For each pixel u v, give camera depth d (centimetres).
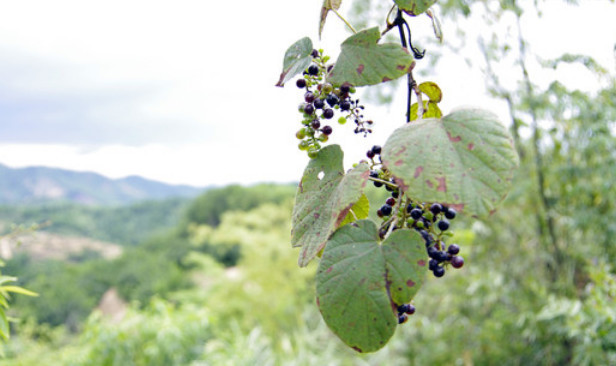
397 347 240
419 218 39
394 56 36
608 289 109
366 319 33
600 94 125
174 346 252
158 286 767
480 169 32
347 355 272
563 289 160
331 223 36
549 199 170
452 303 217
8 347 321
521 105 147
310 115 42
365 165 37
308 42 42
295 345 309
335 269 35
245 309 441
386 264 34
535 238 190
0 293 74
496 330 185
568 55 106
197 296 495
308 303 420
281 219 552
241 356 251
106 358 245
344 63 37
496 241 201
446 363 207
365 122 43
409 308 39
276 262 468
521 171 185
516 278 191
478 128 33
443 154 33
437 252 39
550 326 152
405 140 34
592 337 114
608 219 148
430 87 46
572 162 159
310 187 41
